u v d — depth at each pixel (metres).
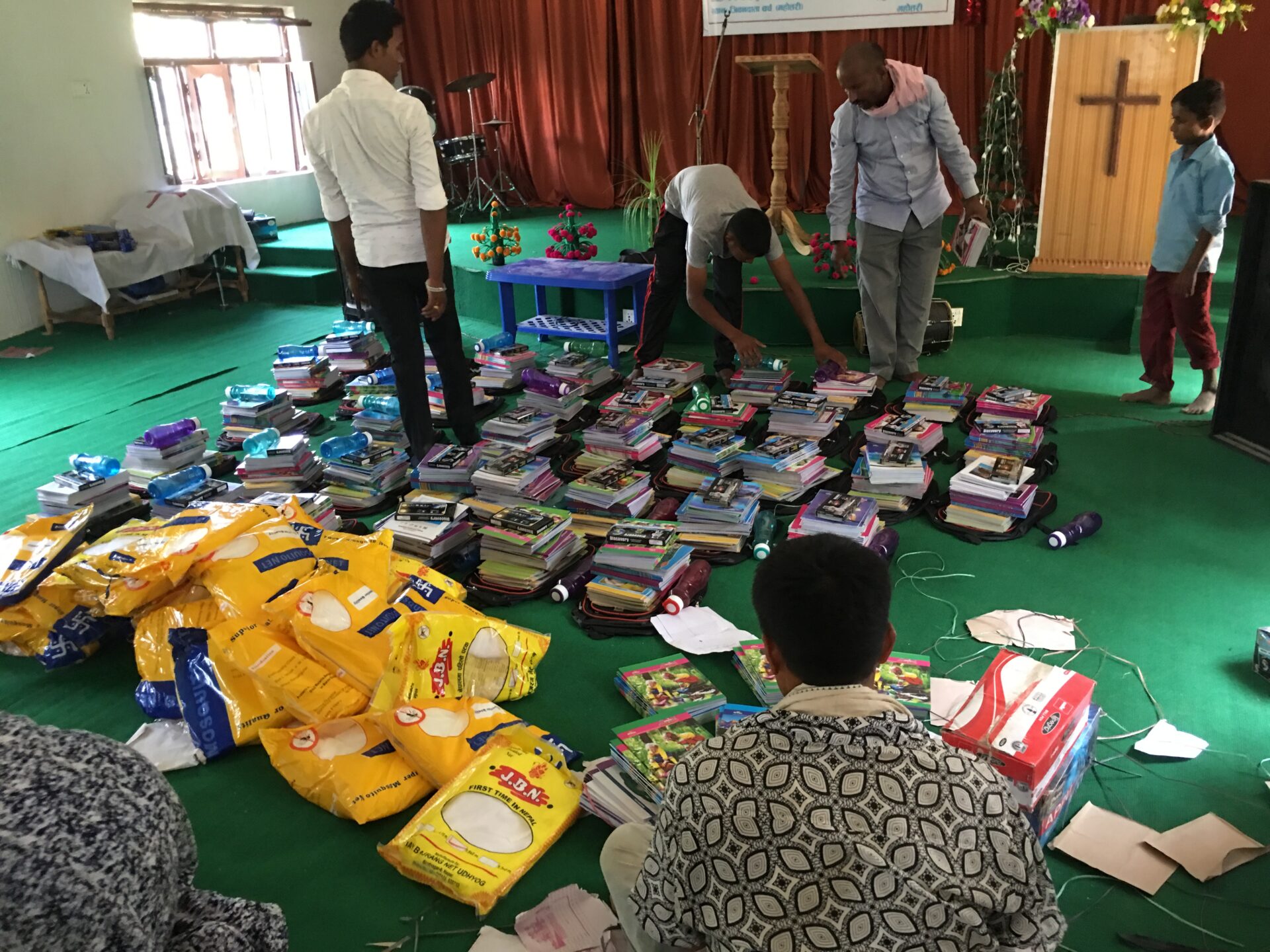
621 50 8.20
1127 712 2.39
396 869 2.04
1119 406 4.36
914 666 2.52
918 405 4.18
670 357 5.38
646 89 8.30
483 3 8.55
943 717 2.33
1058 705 2.01
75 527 3.06
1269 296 3.62
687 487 3.64
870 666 1.18
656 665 2.58
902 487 3.42
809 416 3.91
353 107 3.48
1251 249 3.65
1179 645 2.64
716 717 2.41
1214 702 2.41
